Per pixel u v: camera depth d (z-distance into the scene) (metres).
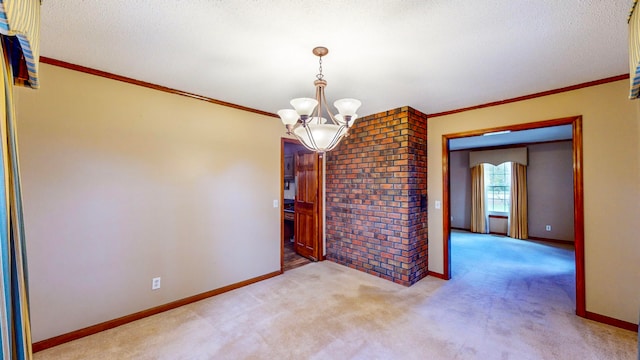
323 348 2.10
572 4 1.44
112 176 2.42
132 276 2.53
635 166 2.36
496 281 3.53
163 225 2.73
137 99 2.56
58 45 1.91
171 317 2.59
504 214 6.81
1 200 0.83
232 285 3.27
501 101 3.12
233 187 3.30
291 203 6.06
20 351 0.94
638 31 1.00
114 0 1.42
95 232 2.33
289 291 3.20
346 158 4.13
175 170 2.82
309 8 1.49
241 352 2.06
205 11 1.51
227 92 2.88
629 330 2.34
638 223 2.35
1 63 0.84
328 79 2.50
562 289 3.26
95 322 2.32
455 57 2.06
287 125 1.93
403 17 1.57
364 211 3.87
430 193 3.75
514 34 1.74
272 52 2.00
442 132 3.64
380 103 3.24
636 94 1.14
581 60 2.11
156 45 1.91
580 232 2.60
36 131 2.07
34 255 2.06
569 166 5.86
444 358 1.98
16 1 0.78
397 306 2.80
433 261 3.71
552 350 2.07
